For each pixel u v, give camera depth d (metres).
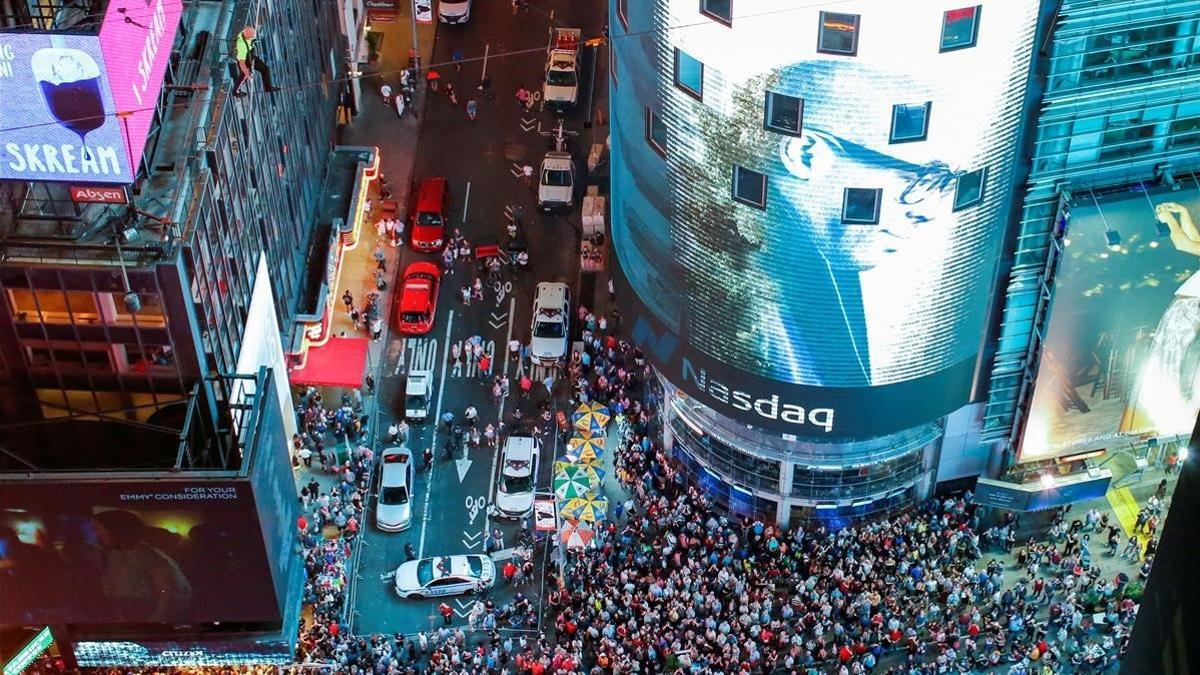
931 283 71.25
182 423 70.12
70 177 60.69
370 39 110.31
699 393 78.75
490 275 95.50
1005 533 80.44
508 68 109.31
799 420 76.88
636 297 79.62
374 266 96.44
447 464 86.06
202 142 68.94
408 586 79.62
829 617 77.00
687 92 68.50
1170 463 83.00
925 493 82.94
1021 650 76.12
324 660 76.06
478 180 101.81
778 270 71.19
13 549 66.88
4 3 68.06
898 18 62.09
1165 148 70.25
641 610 76.81
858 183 67.25
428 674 75.81
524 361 91.00
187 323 65.62
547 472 85.88
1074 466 82.75
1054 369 76.00
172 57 72.25
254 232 77.00
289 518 73.00
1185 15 64.38
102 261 63.69
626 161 75.62
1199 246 71.50
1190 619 30.88
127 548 67.19
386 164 102.88
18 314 65.38
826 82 64.50
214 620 70.94
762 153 67.75
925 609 77.56
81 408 69.31
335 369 86.19
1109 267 71.94
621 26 71.88
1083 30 64.00
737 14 64.31
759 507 81.94
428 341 92.25
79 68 57.59
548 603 79.31
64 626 71.81
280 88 83.06
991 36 63.31
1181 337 75.25
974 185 68.38
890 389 75.06
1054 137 68.25
